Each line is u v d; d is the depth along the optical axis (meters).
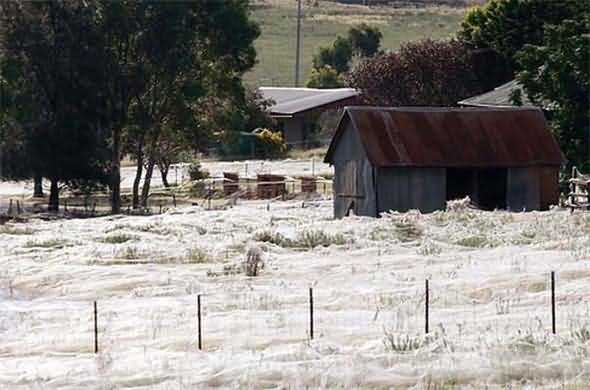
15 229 132.75
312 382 45.72
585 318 56.47
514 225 109.56
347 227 113.50
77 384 47.16
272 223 127.56
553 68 164.75
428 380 45.34
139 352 53.69
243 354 51.59
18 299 77.56
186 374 48.00
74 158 196.50
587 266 74.50
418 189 140.88
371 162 138.75
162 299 72.50
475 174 144.12
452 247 95.12
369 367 47.06
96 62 198.88
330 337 55.19
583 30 171.88
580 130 163.12
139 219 143.75
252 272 83.94
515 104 179.25
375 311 62.75
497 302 63.91
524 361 46.81
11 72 199.88
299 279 80.38
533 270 74.94
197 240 109.44
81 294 78.38
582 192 132.25
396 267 83.56
